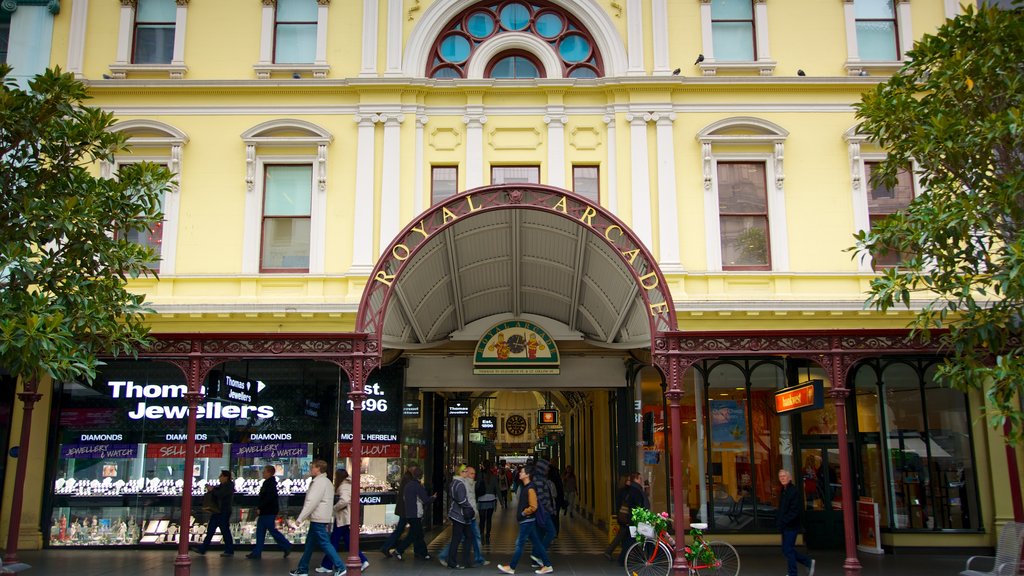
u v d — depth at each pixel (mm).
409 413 17375
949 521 15289
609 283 14086
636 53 16375
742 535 15539
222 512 14648
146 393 16031
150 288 15484
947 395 15625
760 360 16203
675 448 11633
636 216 15664
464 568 13258
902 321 14938
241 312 14922
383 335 13734
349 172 16000
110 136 10562
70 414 15891
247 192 15898
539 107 16328
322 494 12078
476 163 16016
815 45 16469
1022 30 9625
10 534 11812
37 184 10320
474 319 17375
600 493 21281
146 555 14734
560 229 13391
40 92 10094
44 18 16359
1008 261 9297
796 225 15789
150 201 11016
